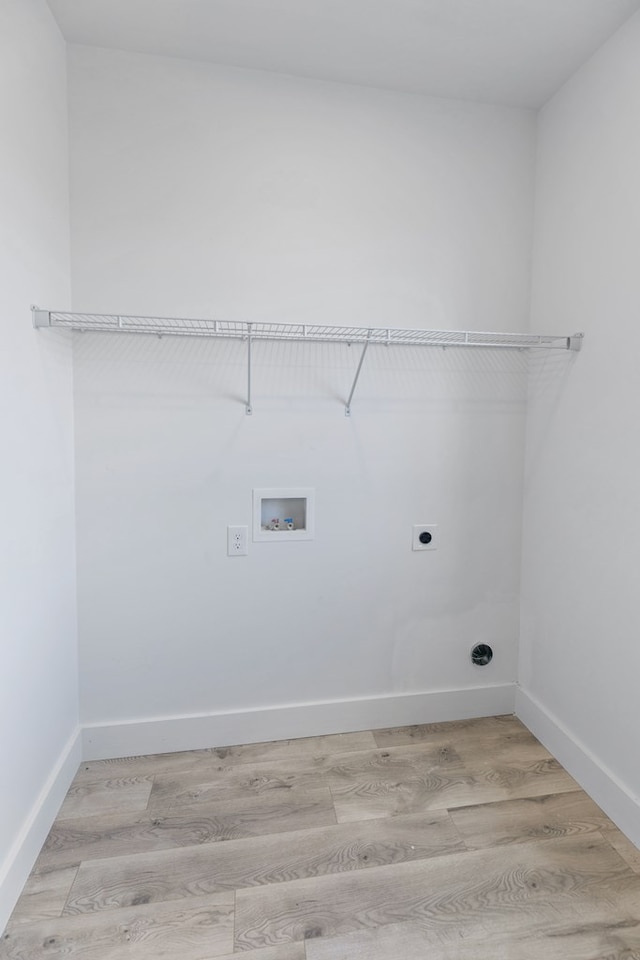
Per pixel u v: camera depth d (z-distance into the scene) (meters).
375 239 1.85
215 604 1.85
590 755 1.65
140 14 1.48
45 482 1.47
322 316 1.83
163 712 1.84
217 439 1.80
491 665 2.11
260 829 1.48
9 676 1.24
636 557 1.47
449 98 1.87
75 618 1.74
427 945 1.16
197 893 1.28
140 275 1.70
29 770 1.36
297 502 1.91
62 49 1.56
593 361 1.64
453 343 1.78
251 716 1.90
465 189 1.91
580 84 1.69
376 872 1.34
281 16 1.48
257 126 1.74
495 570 2.06
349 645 1.97
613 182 1.54
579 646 1.73
